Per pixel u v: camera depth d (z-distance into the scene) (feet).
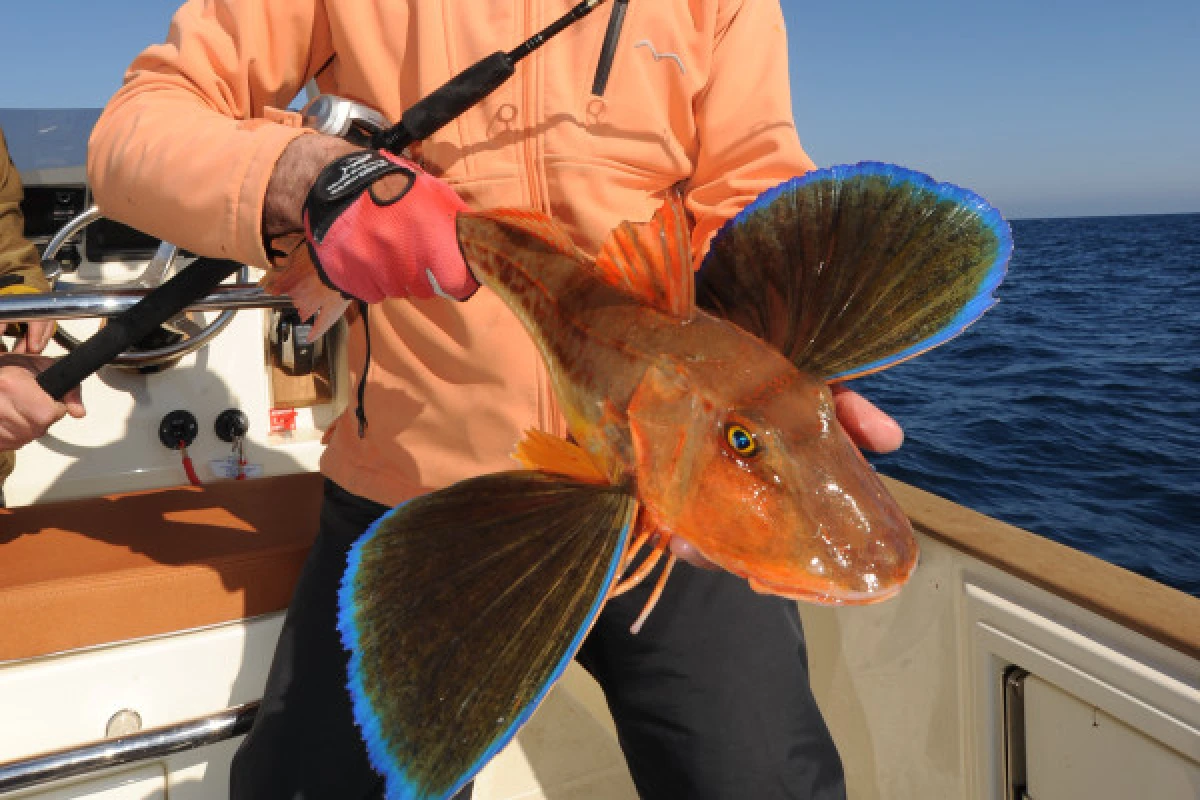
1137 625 4.34
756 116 4.22
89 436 7.41
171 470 7.63
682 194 4.64
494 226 3.13
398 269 3.15
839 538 2.52
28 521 6.34
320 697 4.42
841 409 3.32
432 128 3.97
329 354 8.67
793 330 2.99
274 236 3.54
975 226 2.70
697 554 2.83
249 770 4.49
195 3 4.48
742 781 4.09
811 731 4.27
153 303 4.79
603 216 4.16
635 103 4.16
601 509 2.77
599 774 6.98
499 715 2.48
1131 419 40.91
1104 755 4.66
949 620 5.48
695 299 3.18
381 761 2.64
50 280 7.00
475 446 4.26
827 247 2.94
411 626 2.81
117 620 5.34
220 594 5.55
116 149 3.91
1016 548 5.13
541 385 4.14
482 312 4.12
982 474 32.37
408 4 4.30
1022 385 50.44
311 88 5.07
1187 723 4.23
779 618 4.35
